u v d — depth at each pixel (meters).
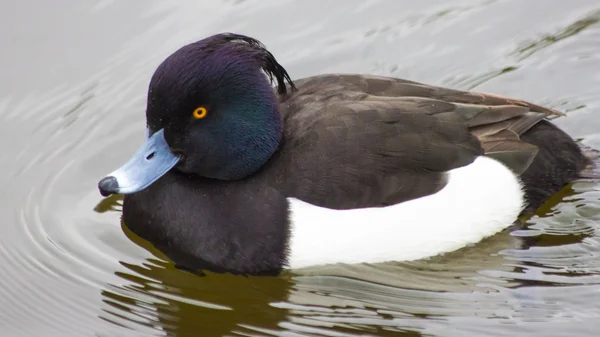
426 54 12.91
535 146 9.55
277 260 9.24
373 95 9.62
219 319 9.25
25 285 9.77
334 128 9.15
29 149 11.70
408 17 13.55
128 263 9.92
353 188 9.03
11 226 10.56
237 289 9.61
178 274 9.80
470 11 13.57
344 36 13.23
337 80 9.94
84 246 10.20
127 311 9.36
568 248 9.78
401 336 8.88
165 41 13.00
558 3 13.54
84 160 11.55
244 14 13.55
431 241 9.31
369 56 12.90
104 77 12.59
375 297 9.38
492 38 13.12
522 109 9.62
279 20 13.49
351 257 9.26
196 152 9.34
